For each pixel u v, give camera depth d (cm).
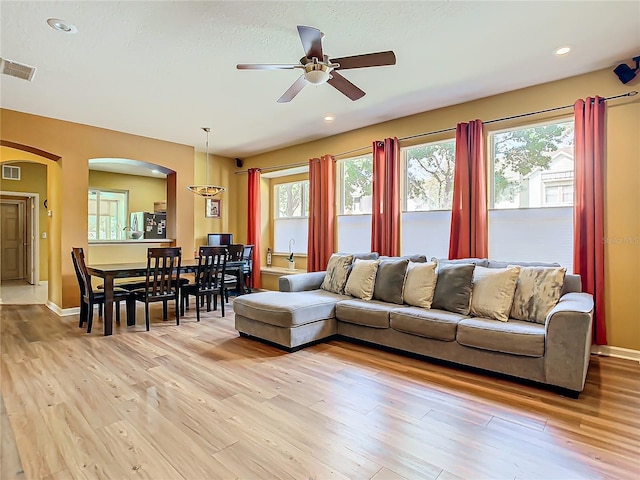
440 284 340
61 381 272
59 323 447
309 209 591
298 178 687
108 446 190
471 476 167
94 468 172
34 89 382
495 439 198
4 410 228
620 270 331
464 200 407
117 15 254
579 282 313
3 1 236
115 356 329
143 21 262
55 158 495
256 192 691
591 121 336
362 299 388
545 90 371
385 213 477
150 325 443
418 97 409
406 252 481
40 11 248
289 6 244
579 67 336
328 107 442
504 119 394
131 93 395
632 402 240
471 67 337
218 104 430
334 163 567
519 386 266
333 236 569
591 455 183
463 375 288
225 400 243
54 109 445
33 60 319
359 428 209
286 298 379
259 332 369
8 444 191
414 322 318
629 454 184
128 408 231
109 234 848
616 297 333
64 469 171
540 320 286
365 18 259
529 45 297
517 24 266
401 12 252
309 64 258
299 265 678
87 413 224
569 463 177
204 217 688
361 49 303
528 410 230
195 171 676
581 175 340
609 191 335
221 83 370
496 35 282
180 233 618
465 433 204
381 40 289
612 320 335
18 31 273
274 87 381
